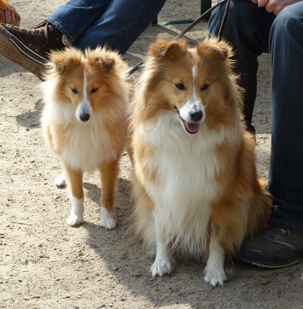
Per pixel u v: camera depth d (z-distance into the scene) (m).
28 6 5.74
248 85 2.71
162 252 2.46
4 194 2.75
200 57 2.35
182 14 5.48
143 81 2.38
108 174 2.62
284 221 2.45
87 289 2.38
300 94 2.38
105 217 2.63
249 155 2.45
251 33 2.62
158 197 2.41
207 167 2.36
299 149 2.40
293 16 2.36
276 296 2.34
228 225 2.42
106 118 2.58
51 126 2.61
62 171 2.89
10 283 2.39
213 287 2.38
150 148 2.39
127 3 2.98
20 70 4.02
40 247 2.52
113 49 3.04
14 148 3.02
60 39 3.05
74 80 2.54
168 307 2.33
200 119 2.30
